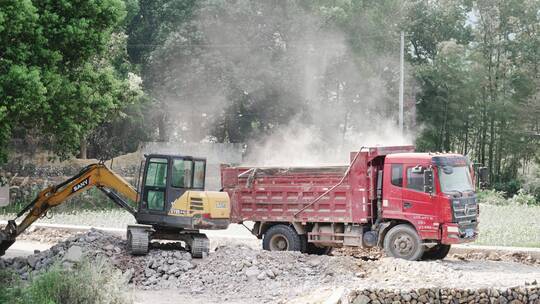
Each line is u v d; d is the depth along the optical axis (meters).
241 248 47.91
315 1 136.00
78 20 44.53
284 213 53.94
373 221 51.66
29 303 31.94
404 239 50.22
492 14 164.50
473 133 166.88
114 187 50.41
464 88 150.75
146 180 49.50
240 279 43.44
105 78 51.88
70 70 47.56
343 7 136.88
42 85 40.38
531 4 163.50
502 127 160.12
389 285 37.66
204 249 48.06
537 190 143.62
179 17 134.75
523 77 162.88
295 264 46.19
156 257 46.41
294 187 53.47
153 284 43.50
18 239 69.31
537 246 58.81
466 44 172.25
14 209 96.81
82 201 100.81
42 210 50.19
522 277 41.88
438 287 36.88
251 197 55.19
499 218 79.19
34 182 106.50
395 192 50.56
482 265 50.97
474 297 36.94
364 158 51.06
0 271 41.19
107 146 131.00
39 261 45.94
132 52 142.25
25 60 41.91
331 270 45.50
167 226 48.62
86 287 32.78
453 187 49.88
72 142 50.09
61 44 44.31
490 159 160.62
